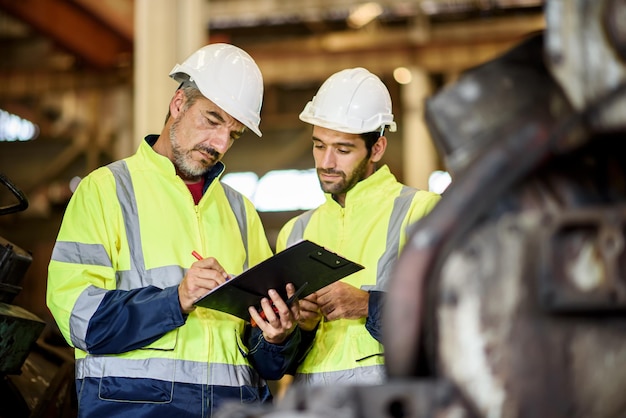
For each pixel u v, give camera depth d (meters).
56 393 3.98
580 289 1.60
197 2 14.16
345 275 3.24
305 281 3.26
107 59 19.56
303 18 19.38
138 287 3.36
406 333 1.62
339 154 3.69
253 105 3.52
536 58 1.80
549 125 1.64
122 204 3.42
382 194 3.74
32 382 4.05
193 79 3.50
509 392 1.61
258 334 3.53
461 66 19.61
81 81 20.38
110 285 3.33
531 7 19.05
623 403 1.59
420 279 1.62
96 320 3.19
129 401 3.25
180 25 13.98
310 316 3.49
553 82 1.75
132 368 3.27
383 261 3.62
